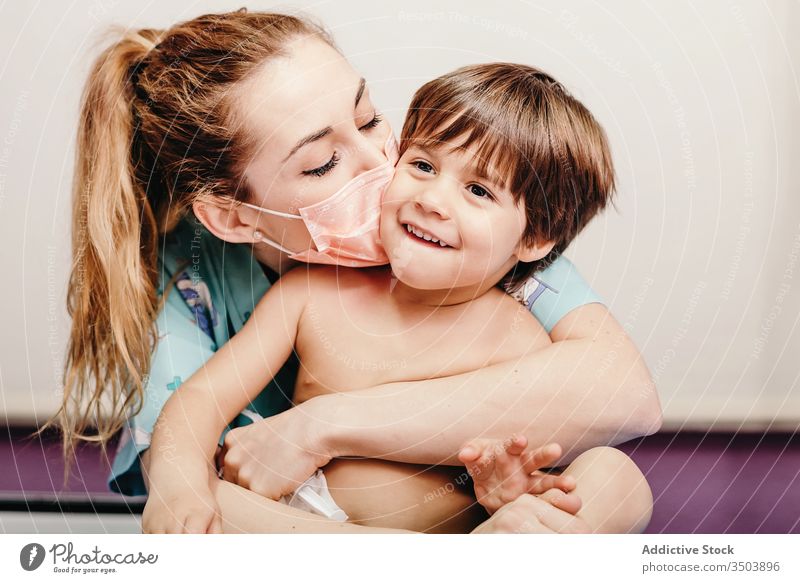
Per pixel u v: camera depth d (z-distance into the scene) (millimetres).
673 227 1120
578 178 880
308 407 822
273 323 871
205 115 818
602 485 800
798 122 1117
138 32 922
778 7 1113
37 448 1088
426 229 801
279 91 802
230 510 787
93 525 949
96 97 885
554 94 881
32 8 1079
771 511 972
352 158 827
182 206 875
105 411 1027
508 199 816
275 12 959
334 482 819
